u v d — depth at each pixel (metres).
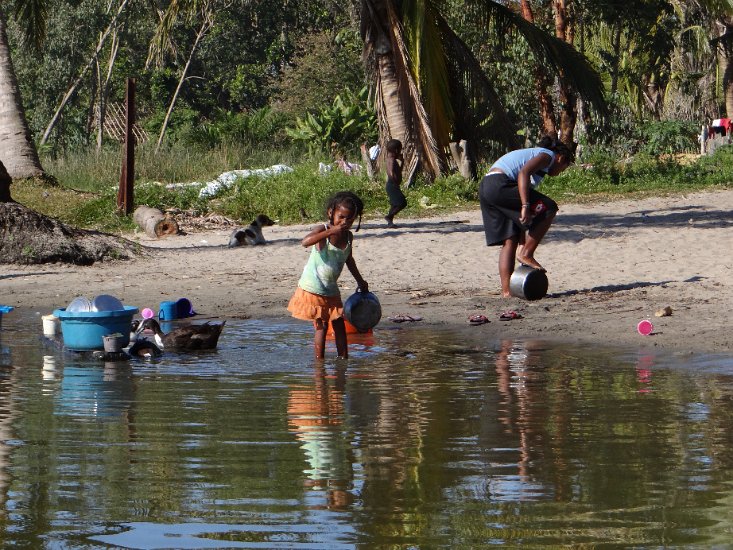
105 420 8.84
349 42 72.06
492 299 18.03
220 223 34.97
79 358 12.90
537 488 6.54
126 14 73.00
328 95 76.00
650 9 48.59
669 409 9.22
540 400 9.73
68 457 7.43
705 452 7.50
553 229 28.22
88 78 79.06
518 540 5.51
